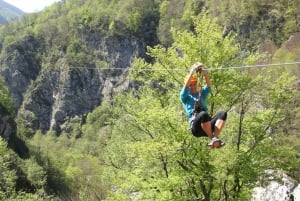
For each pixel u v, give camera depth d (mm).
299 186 23781
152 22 129875
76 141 119938
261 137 17984
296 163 18203
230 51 17656
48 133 135375
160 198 17141
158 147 16328
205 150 16891
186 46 17734
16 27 159750
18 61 145500
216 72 17500
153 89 19672
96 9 144750
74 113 136000
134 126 22641
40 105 140625
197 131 8742
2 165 35750
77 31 142625
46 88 142125
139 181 18266
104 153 32031
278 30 79750
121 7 137750
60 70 140375
